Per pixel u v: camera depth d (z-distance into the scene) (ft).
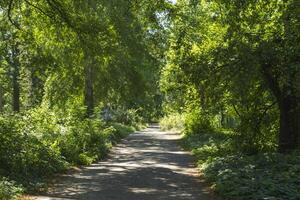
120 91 113.39
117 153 82.79
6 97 204.64
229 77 52.70
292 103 55.16
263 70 52.13
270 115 62.34
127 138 128.16
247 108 62.34
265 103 62.08
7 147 46.73
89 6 59.72
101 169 58.80
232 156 54.44
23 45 63.00
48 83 102.22
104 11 75.56
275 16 51.31
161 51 97.35
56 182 47.29
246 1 50.78
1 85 151.53
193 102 67.67
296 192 33.76
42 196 39.70
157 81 142.72
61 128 65.87
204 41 62.13
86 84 98.37
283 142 55.77
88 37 59.06
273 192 34.24
